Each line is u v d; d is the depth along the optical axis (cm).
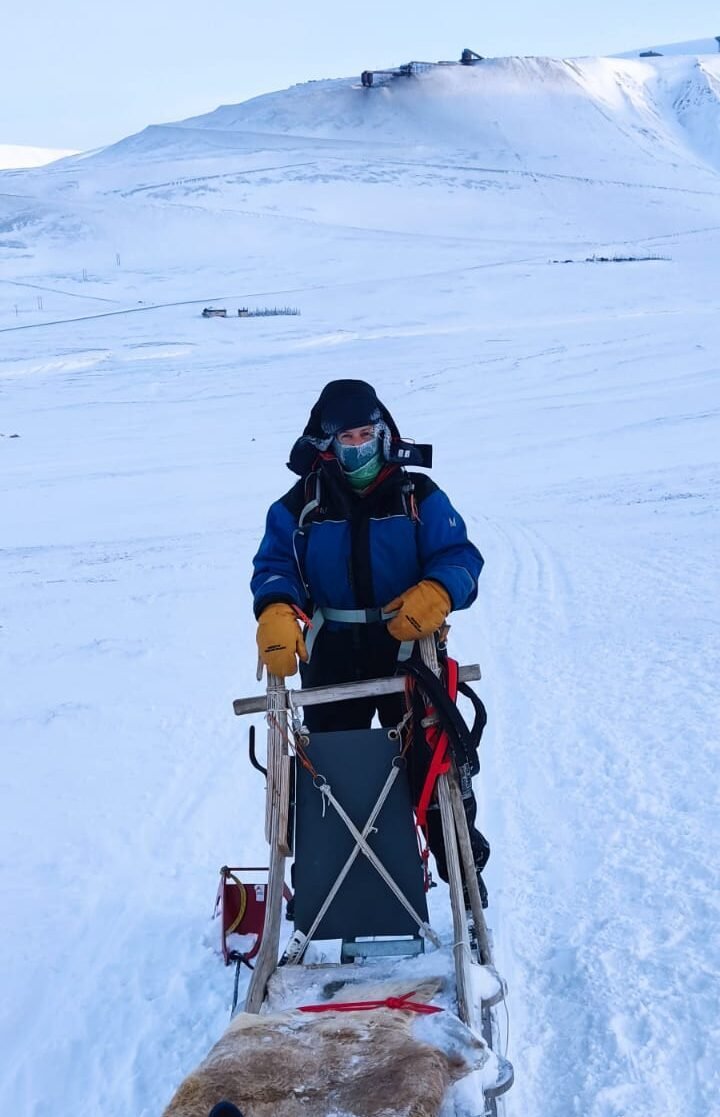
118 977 364
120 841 471
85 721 641
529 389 2983
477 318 5691
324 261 10644
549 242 12431
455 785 291
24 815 502
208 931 391
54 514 1705
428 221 14650
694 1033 302
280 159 19600
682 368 3150
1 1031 339
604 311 5634
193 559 1200
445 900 387
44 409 3172
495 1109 254
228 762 565
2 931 398
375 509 306
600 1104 279
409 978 274
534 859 422
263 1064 231
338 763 300
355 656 314
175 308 7319
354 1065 230
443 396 2964
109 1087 308
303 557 309
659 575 938
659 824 438
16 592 1070
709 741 524
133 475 2088
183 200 15925
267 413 2894
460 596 288
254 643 812
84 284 9506
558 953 351
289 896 315
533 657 716
